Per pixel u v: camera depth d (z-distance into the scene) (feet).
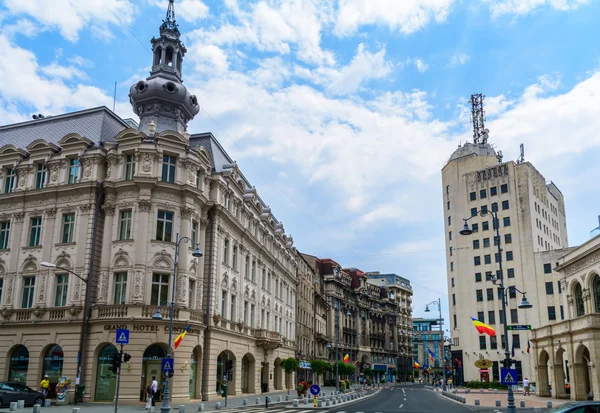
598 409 56.49
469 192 313.73
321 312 340.18
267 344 183.32
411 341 556.51
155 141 134.82
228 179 158.20
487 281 295.28
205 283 142.61
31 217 140.36
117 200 132.67
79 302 127.75
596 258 151.94
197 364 135.85
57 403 118.83
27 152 147.13
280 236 220.64
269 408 114.52
